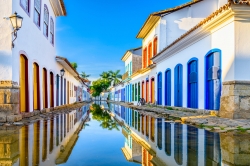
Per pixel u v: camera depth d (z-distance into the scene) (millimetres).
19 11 8898
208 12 17031
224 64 8742
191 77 11828
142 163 3328
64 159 3514
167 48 13797
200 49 10758
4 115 7742
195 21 17156
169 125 7484
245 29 8109
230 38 8328
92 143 4758
